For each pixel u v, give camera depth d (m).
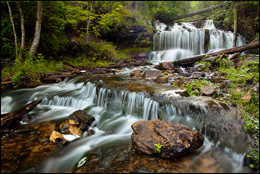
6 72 7.57
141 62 13.12
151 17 18.81
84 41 12.84
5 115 4.27
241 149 3.03
